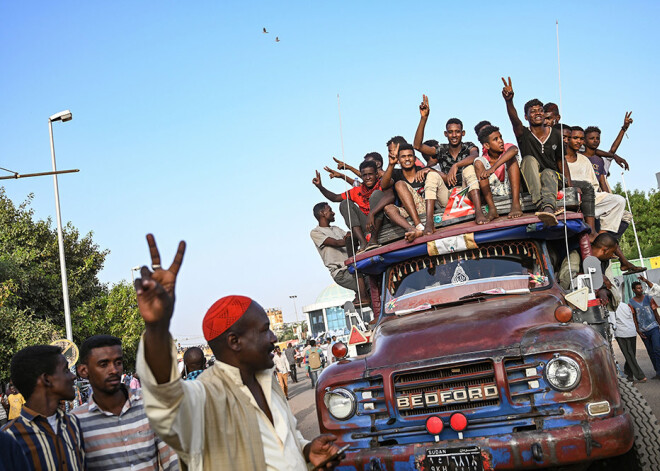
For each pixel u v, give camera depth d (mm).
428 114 8938
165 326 2117
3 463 2498
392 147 7828
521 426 4750
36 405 3545
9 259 29359
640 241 45656
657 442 4930
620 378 5328
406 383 5051
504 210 6695
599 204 7980
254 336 2684
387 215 7227
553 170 6621
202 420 2381
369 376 5172
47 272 32969
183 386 2244
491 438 4684
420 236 6660
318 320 44938
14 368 3568
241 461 2430
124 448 3736
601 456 4527
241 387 2586
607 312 6273
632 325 11680
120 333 34281
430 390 4992
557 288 6160
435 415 4910
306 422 13492
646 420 5000
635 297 11812
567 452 4531
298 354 48281
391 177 7793
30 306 30594
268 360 2723
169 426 2188
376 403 5180
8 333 24188
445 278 6594
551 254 6625
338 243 9992
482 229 6367
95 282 36219
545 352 4793
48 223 34500
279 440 2613
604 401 4660
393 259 6828
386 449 4895
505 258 6496
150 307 2086
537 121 6988
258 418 2578
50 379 3574
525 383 4867
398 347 5309
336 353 6020
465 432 4840
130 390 3900
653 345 11578
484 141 6844
